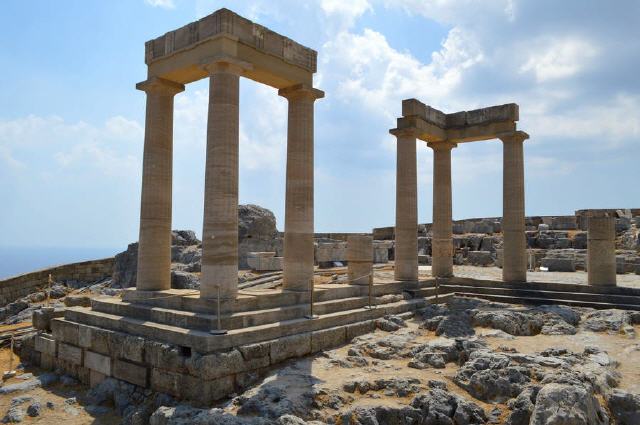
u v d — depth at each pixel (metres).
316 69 19.16
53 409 14.46
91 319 17.05
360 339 16.86
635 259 32.56
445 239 26.58
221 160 15.63
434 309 20.39
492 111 25.39
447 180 27.00
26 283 31.88
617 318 18.36
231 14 15.92
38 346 18.72
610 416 11.42
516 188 24.73
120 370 15.21
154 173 18.22
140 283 18.02
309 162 18.75
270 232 36.19
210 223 15.52
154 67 18.20
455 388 12.66
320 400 11.86
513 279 24.42
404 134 24.36
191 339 13.43
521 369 12.62
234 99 15.98
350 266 21.47
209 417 10.77
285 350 14.72
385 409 11.24
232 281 15.45
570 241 39.81
